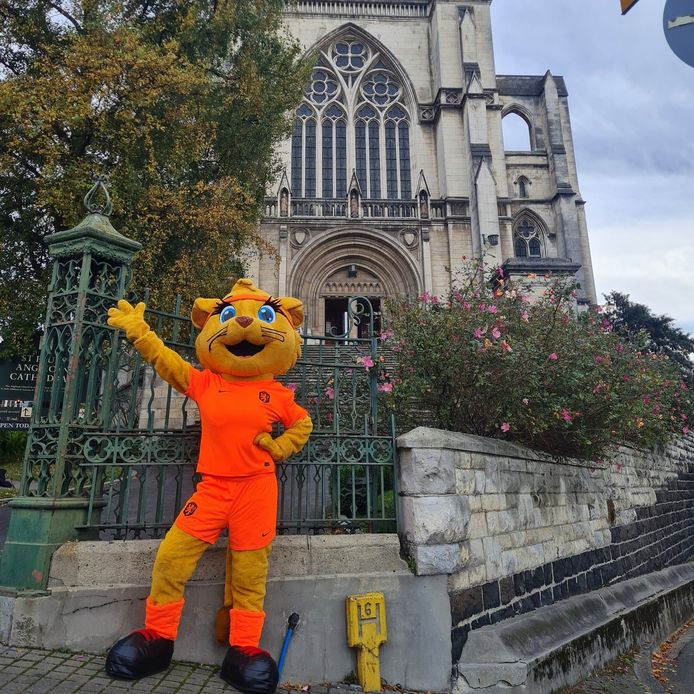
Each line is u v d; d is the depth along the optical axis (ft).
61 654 12.03
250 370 12.67
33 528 12.93
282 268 83.30
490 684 14.35
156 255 41.98
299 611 13.62
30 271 42.98
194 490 13.83
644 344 30.60
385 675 13.85
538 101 112.37
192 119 43.83
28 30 40.70
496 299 26.00
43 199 35.58
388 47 98.73
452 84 94.73
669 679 20.70
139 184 39.70
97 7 40.78
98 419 14.11
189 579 13.11
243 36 54.65
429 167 93.86
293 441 12.87
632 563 30.76
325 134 94.38
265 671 11.51
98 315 14.43
